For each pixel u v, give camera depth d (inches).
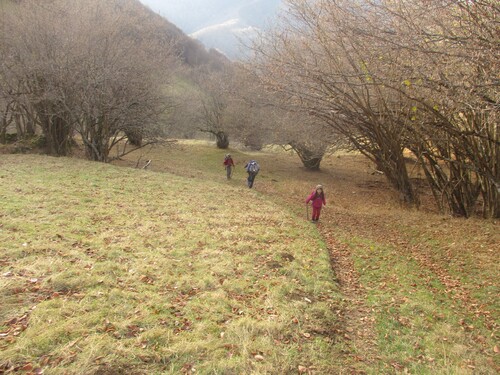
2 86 784.9
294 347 190.9
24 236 290.4
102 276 237.3
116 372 157.0
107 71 740.0
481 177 532.1
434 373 187.9
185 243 325.4
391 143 582.6
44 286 216.2
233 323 202.5
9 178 507.2
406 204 635.5
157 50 919.7
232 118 1227.2
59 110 806.5
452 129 446.3
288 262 306.5
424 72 347.6
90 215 373.4
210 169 1012.5
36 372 149.6
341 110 565.9
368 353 200.7
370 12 416.5
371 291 279.6
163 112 957.8
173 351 173.8
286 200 637.3
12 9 852.0
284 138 932.0
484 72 309.7
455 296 280.4
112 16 856.9
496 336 228.2
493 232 427.2
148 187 563.5
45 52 761.6
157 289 233.9
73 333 175.9
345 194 797.2
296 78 541.6
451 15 307.4
